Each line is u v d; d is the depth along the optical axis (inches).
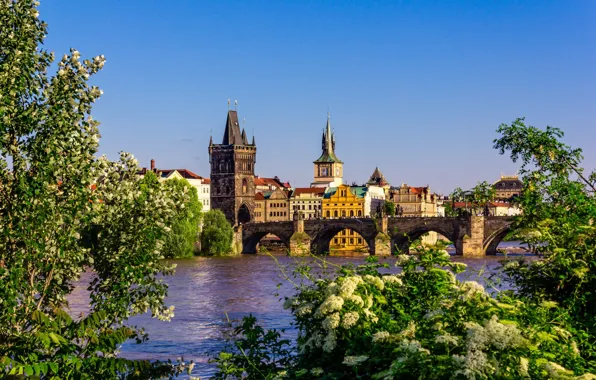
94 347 947.3
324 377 675.4
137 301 1017.5
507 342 580.4
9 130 919.0
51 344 906.1
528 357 598.9
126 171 1026.7
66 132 927.0
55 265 946.1
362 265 860.0
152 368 982.4
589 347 748.0
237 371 834.2
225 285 4650.6
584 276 869.2
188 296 4010.8
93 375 918.4
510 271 930.1
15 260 899.4
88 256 974.4
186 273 5767.7
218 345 2431.1
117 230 1000.2
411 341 641.0
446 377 575.5
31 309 936.9
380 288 759.7
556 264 906.7
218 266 6722.4
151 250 1008.2
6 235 893.8
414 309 786.2
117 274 1005.2
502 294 773.3
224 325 2854.3
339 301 704.4
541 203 1063.6
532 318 708.7
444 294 795.4
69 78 946.7
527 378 579.2
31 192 888.3
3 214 923.4
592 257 896.3
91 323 943.0
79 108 941.8
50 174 916.6
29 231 908.6
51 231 936.9
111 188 992.9
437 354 625.9
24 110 918.4
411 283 816.3
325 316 714.8
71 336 948.0
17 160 921.5
